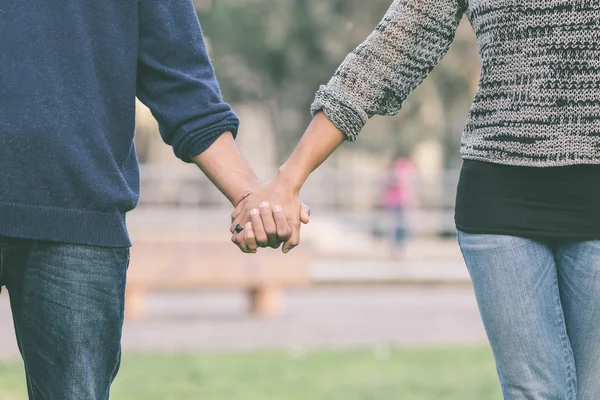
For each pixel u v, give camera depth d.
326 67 31.16
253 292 14.88
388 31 3.84
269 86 31.67
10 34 3.21
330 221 25.70
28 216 3.18
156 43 3.54
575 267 3.46
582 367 3.55
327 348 11.03
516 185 3.47
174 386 8.09
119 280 3.37
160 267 14.28
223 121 3.67
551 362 3.46
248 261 14.59
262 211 3.80
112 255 3.32
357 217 25.73
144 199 23.23
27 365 3.40
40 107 3.19
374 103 3.87
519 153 3.42
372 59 3.85
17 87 3.18
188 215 21.69
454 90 31.52
